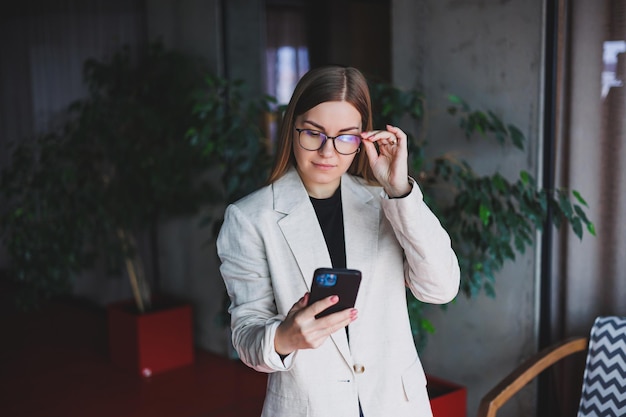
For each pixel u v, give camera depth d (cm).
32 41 466
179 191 342
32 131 478
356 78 124
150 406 309
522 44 233
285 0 458
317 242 130
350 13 478
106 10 404
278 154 134
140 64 378
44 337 421
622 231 219
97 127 338
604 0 215
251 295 131
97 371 355
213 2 329
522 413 248
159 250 399
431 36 261
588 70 221
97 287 472
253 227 130
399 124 275
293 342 111
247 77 344
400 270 134
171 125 329
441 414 219
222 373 346
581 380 232
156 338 347
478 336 261
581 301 232
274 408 130
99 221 352
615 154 217
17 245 346
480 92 247
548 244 238
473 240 227
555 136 232
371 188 138
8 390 335
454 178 230
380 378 130
